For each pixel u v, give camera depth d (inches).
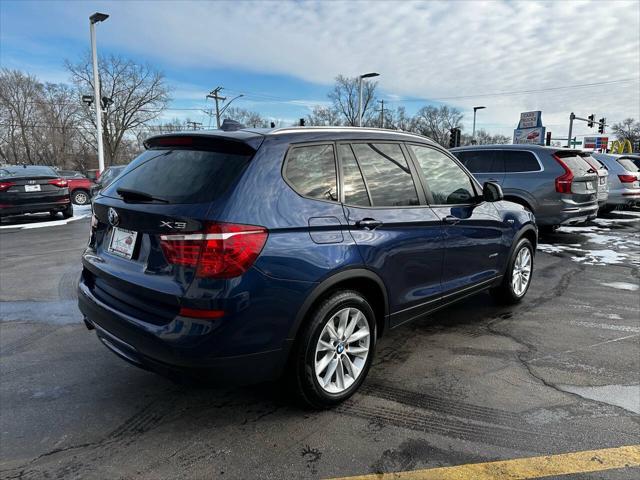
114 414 113.6
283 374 110.0
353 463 95.6
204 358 93.4
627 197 495.5
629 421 111.2
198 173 104.4
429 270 141.2
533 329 171.9
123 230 110.7
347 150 122.3
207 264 92.4
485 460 96.6
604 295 215.2
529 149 334.3
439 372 136.7
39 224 471.5
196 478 90.9
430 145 152.4
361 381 123.0
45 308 196.2
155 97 2182.6
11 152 2664.9
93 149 2476.6
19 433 105.1
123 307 106.7
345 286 116.6
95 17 870.4
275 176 104.0
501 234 177.2
